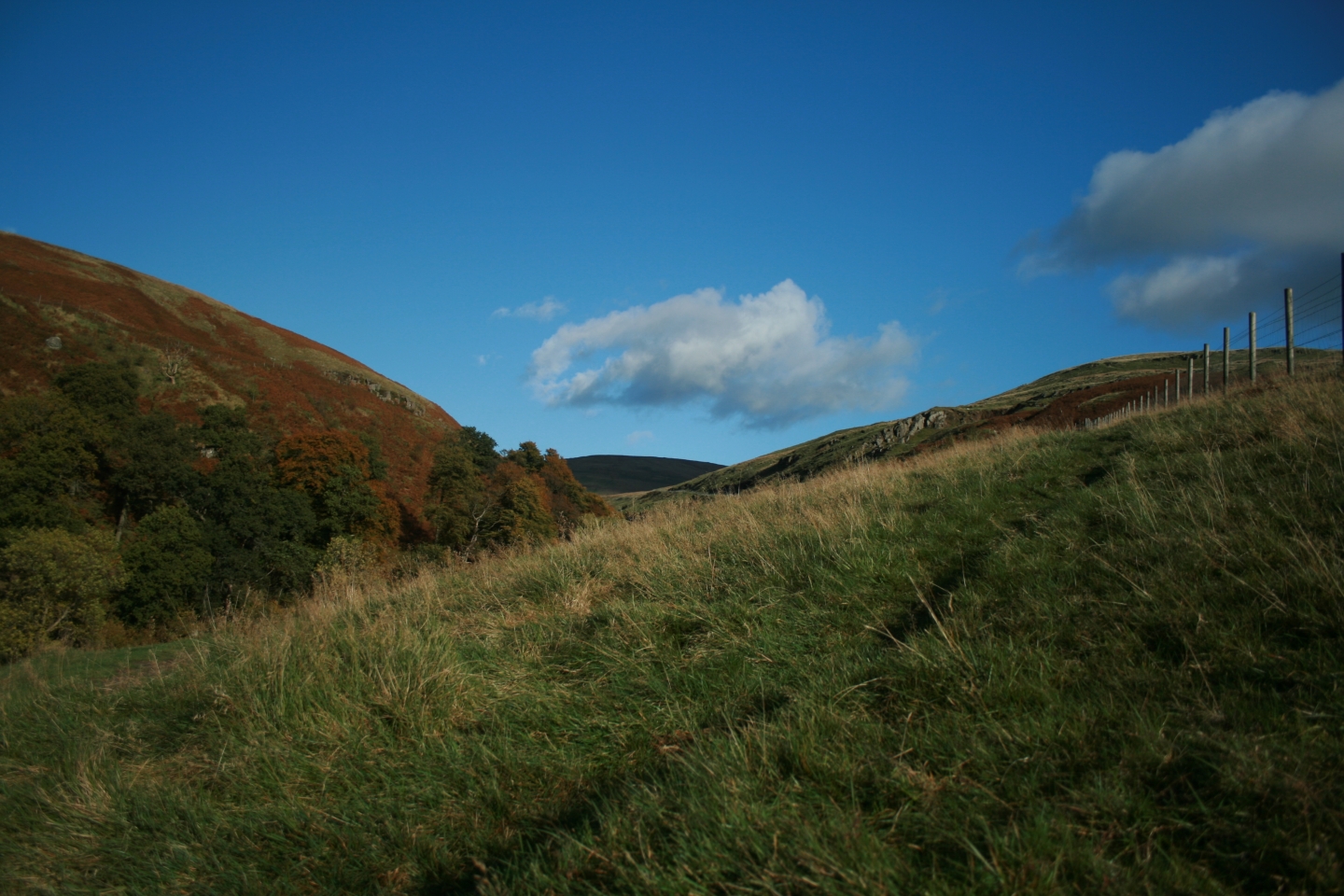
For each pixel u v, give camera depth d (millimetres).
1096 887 2227
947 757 3072
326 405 83000
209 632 8008
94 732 5129
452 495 53469
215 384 73688
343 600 8094
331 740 4359
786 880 2385
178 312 95625
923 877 2352
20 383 59656
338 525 45094
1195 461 7180
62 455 38625
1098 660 3666
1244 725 2879
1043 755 2941
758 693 4211
